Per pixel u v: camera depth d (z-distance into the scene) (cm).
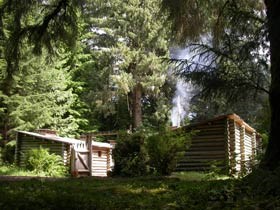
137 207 546
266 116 977
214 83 798
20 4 969
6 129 2505
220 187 653
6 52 1037
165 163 1355
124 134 1441
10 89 2458
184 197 623
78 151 2094
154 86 3322
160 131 1423
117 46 3366
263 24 759
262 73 801
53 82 2647
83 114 3516
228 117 1773
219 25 964
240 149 1953
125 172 1369
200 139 1805
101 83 3391
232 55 819
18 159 2212
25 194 608
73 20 1071
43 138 2158
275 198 505
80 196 620
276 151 720
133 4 3312
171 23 1077
